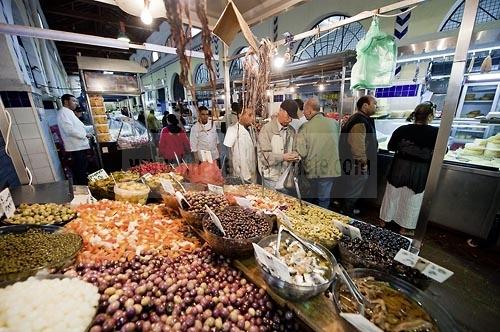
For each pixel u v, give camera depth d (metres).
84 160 3.98
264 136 2.22
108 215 1.35
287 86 4.41
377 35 1.70
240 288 0.95
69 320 0.67
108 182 1.89
